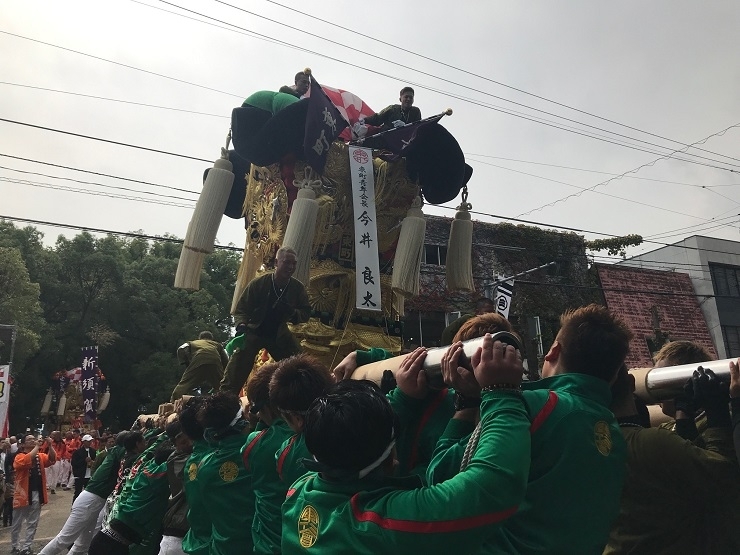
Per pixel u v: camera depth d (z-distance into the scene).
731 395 2.50
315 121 7.54
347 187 8.39
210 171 8.27
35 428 41.12
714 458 2.64
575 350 2.59
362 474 2.08
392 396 2.77
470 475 1.94
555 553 2.16
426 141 8.31
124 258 44.53
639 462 2.86
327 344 7.90
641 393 2.91
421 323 28.97
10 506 17.25
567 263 30.92
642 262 36.16
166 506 5.68
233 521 4.11
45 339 39.00
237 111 8.12
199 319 43.75
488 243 29.78
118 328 42.81
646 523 2.87
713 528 2.79
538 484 2.23
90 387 33.66
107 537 5.52
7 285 34.72
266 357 8.42
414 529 1.87
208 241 8.00
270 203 8.83
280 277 6.12
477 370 2.19
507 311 21.02
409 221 8.16
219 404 4.39
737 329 33.75
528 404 2.30
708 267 34.25
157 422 8.45
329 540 1.98
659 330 31.44
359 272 7.69
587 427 2.32
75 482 20.30
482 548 2.12
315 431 2.09
